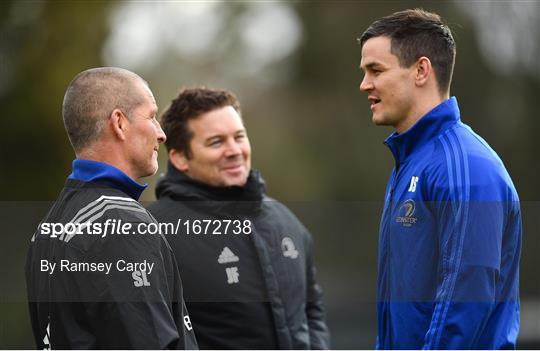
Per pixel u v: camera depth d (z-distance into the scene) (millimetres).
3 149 45031
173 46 78312
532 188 68250
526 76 70688
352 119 75188
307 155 74750
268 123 78875
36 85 46094
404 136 12188
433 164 11656
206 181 15023
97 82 11070
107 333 9969
